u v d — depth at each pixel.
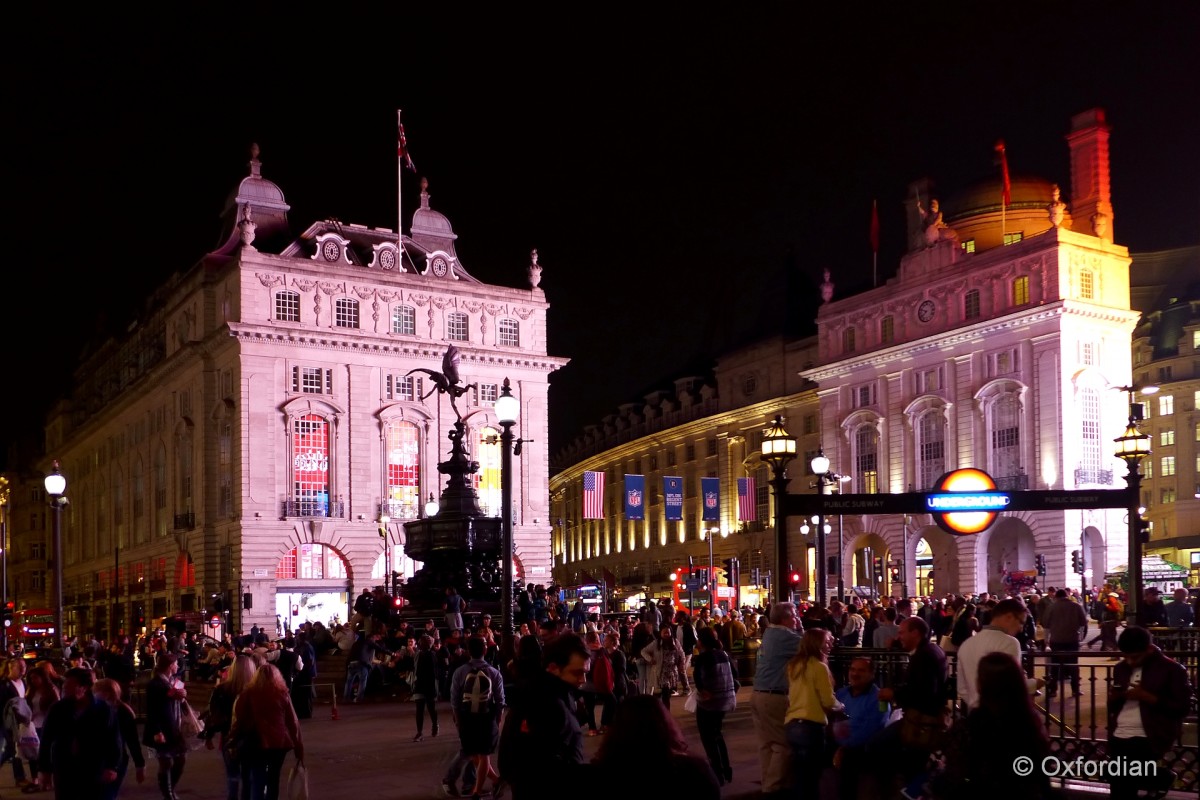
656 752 7.45
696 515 115.38
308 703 30.67
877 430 89.06
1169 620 33.16
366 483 85.50
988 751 8.65
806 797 14.40
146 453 103.00
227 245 91.69
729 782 17.31
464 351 89.75
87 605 117.56
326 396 84.81
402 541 86.06
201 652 49.97
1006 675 8.75
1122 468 77.44
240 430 82.06
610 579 84.69
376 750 24.92
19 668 22.14
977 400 80.56
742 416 108.38
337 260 87.69
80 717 14.15
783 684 15.59
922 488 84.94
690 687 32.41
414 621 43.47
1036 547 75.44
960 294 83.38
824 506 22.64
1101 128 81.62
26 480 170.88
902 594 79.25
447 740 26.33
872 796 13.34
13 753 21.22
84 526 125.56
